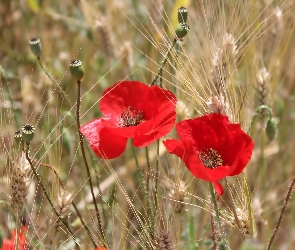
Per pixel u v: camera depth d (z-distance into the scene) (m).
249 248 0.80
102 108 0.82
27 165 0.82
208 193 0.85
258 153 1.02
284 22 1.00
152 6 1.08
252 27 0.94
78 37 1.18
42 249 0.81
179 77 0.86
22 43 1.20
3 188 0.84
